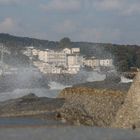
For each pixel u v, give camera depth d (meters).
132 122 85.00
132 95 85.81
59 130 85.62
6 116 104.62
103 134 80.75
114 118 91.38
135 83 85.69
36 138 76.44
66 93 112.31
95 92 103.50
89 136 79.12
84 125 94.75
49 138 76.62
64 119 99.06
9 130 84.88
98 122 96.88
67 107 102.50
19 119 100.94
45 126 90.62
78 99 105.94
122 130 84.50
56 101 111.06
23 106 111.88
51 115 101.81
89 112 100.50
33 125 91.75
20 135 79.19
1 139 75.12
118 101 97.94
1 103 118.06
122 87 105.12
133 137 78.06
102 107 99.38
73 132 83.12
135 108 84.88
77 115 99.06
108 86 107.62
